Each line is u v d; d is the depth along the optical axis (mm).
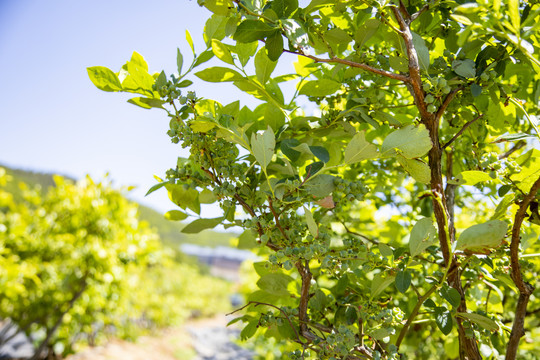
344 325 1236
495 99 1259
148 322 17422
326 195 1124
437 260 1456
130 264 7758
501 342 1455
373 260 1209
